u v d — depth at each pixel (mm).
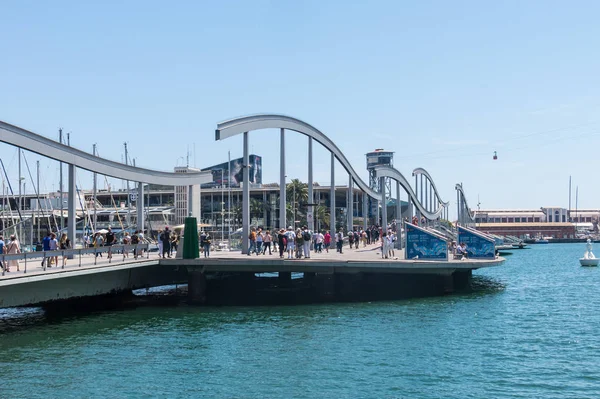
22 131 32938
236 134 41875
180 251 38188
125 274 36750
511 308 34031
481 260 41250
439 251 39406
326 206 136375
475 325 28609
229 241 51469
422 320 29891
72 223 37344
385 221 60250
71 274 28141
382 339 25422
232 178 146250
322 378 19750
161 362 21969
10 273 25688
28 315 33094
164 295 42188
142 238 43438
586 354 22859
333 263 36781
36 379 19781
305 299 38688
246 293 43000
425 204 107688
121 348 24219
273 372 20531
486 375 20047
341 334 26547
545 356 22531
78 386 19047
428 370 20625
